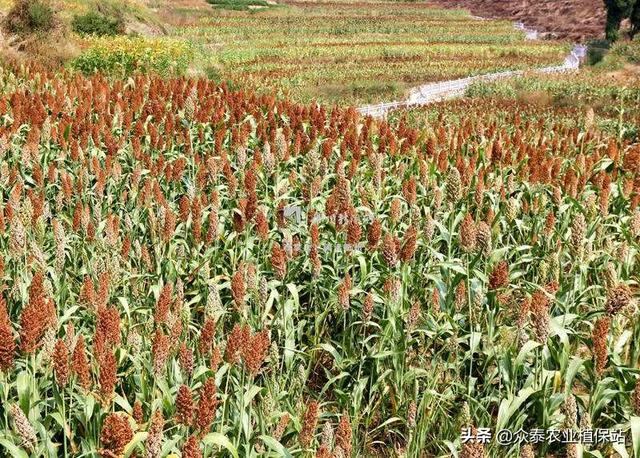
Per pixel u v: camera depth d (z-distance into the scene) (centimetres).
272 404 416
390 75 3941
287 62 4359
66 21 2766
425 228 549
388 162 951
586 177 866
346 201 604
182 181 827
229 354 382
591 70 4169
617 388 461
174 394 415
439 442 467
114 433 320
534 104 2630
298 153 937
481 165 935
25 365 389
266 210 694
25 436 331
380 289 575
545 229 641
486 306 510
